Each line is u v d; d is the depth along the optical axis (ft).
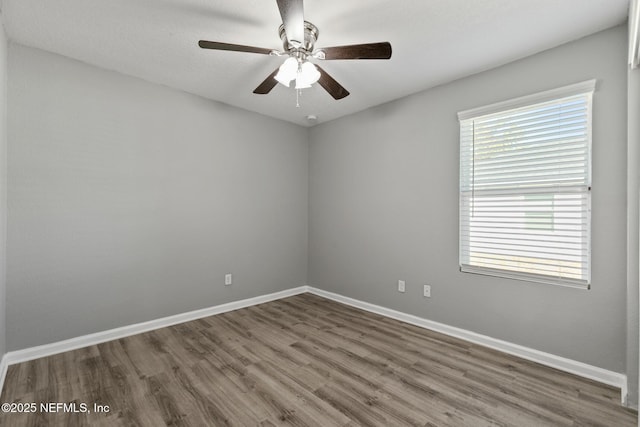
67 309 8.23
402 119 10.64
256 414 5.79
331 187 13.23
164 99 9.93
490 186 8.54
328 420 5.64
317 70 6.89
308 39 6.73
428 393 6.45
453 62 8.27
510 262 8.18
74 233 8.33
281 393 6.44
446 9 6.23
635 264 6.04
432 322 9.82
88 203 8.54
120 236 9.11
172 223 10.16
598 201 6.87
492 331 8.54
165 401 6.15
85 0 6.02
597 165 6.88
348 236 12.51
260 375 7.11
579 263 7.15
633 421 5.62
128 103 9.21
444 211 9.53
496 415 5.78
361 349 8.45
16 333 7.52
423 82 9.48
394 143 10.88
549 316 7.57
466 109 9.02
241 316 11.04
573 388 6.61
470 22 6.62
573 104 7.18
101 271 8.78
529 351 7.84
